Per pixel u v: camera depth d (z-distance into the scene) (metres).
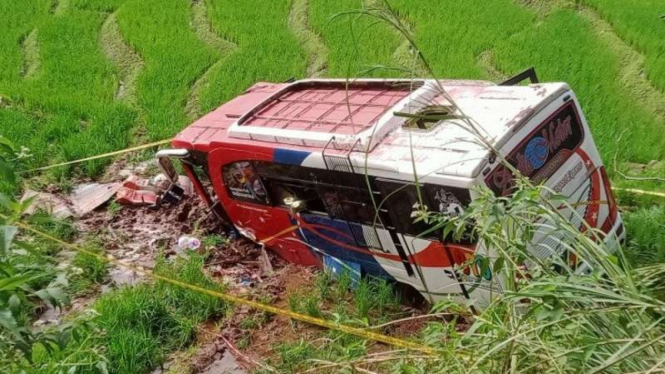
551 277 4.36
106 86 14.64
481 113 7.40
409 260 7.78
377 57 13.85
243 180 9.12
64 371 6.28
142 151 12.58
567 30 14.36
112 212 11.09
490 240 4.86
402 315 8.15
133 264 9.89
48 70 15.20
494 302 4.73
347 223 8.18
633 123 11.23
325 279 8.85
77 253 10.06
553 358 3.96
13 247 4.96
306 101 9.20
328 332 8.02
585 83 12.21
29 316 8.69
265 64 14.40
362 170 7.53
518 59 13.12
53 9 18.50
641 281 4.50
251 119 9.10
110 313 8.46
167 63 14.89
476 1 16.17
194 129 9.80
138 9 17.47
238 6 17.38
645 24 14.20
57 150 12.66
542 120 7.25
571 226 4.76
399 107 7.97
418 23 15.19
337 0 16.92
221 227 10.45
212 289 9.04
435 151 7.14
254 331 8.42
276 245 9.52
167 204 11.16
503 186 6.85
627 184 9.70
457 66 13.17
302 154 8.06
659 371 3.84
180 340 8.38
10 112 13.52
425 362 4.93
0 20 17.62
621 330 4.16
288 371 7.54
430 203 7.10
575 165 7.62
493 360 4.32
